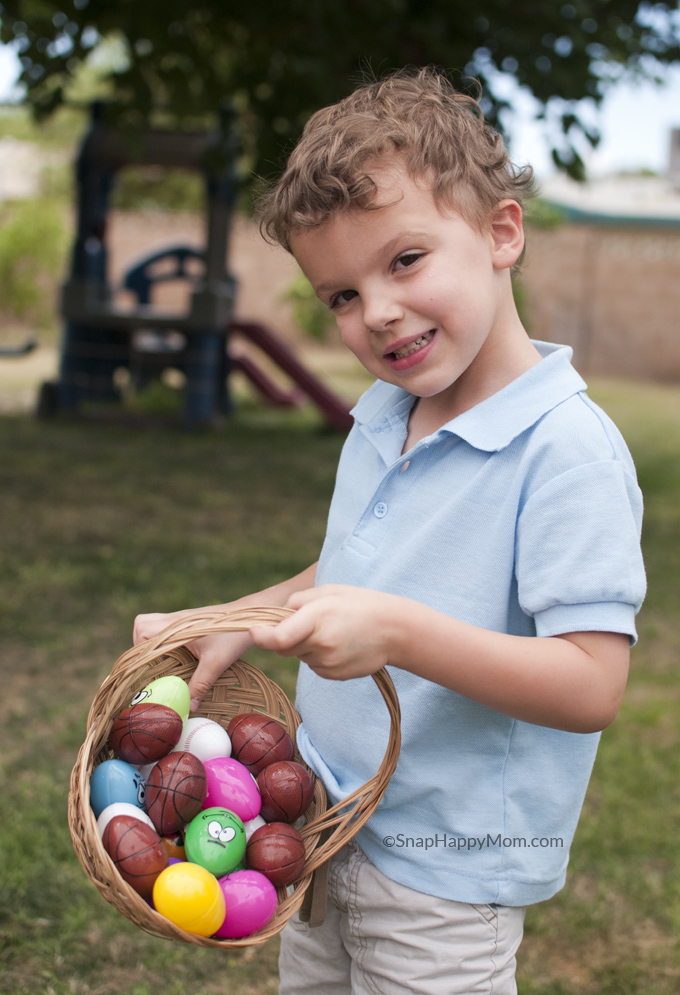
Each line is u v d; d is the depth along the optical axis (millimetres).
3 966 1954
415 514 1182
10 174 21203
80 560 4691
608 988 2016
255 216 1265
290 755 1297
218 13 5559
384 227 1030
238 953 2094
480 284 1084
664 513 6672
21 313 18359
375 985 1228
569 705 1018
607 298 19172
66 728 2975
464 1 5133
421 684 1168
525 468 1111
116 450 7918
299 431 9758
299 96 5855
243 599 1408
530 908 2285
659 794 2795
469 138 1106
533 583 1068
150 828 1119
